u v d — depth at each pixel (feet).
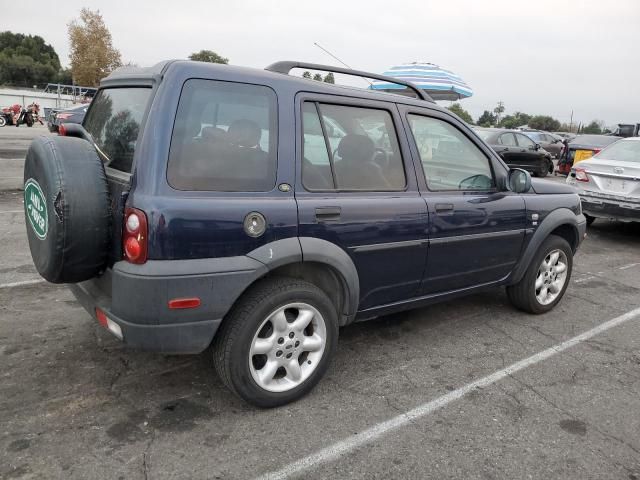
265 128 9.28
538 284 15.12
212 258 8.54
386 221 10.68
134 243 8.14
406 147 11.49
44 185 8.37
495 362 12.28
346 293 10.46
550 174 59.57
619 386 11.40
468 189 12.77
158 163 8.20
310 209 9.52
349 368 11.69
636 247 25.85
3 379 10.40
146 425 9.17
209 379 10.84
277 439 8.98
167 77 8.54
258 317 9.16
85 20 146.10
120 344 12.08
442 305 16.01
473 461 8.66
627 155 27.48
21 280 15.99
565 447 9.14
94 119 11.19
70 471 7.92
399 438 9.18
